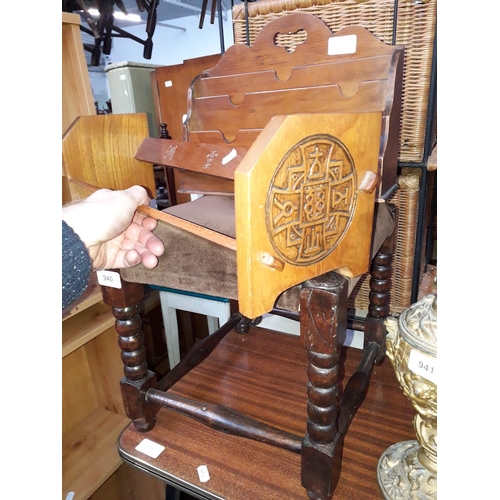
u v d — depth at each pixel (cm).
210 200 70
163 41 374
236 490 59
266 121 67
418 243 84
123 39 388
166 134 126
